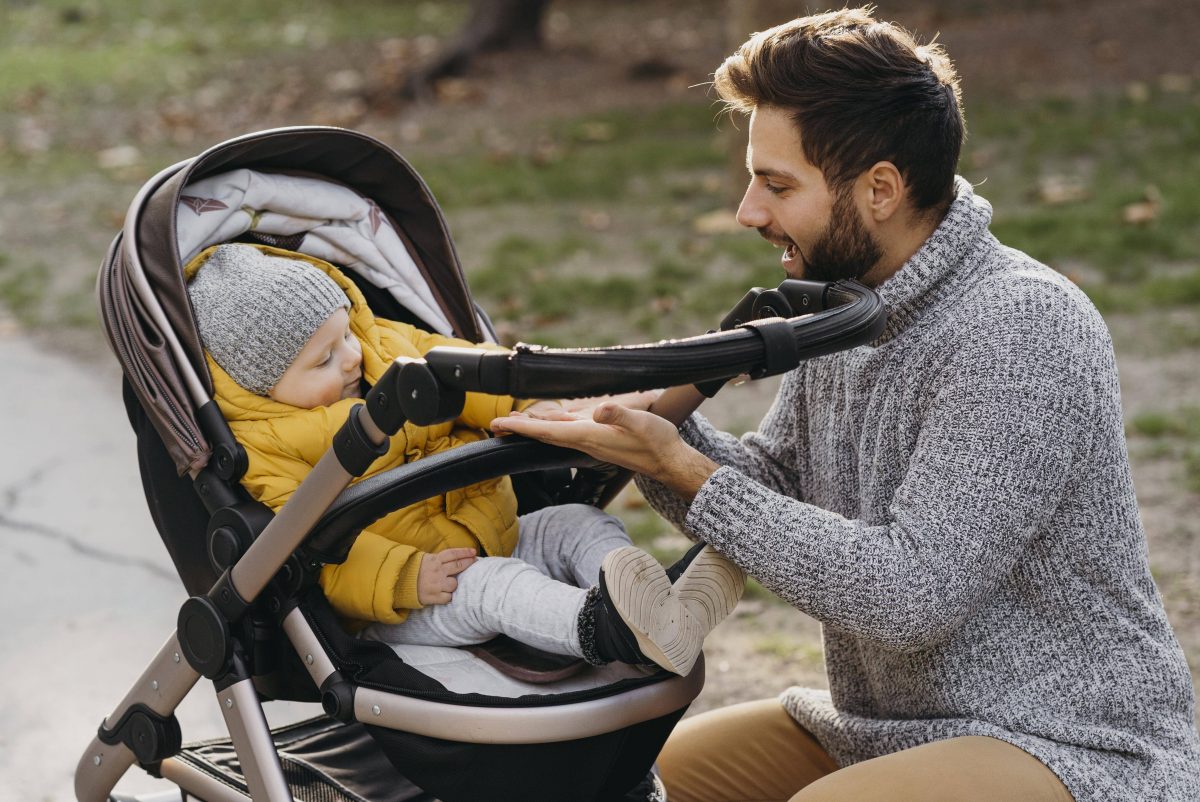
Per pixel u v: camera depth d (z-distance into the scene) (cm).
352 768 231
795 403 218
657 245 649
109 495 445
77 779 217
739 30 652
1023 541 174
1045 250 599
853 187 182
